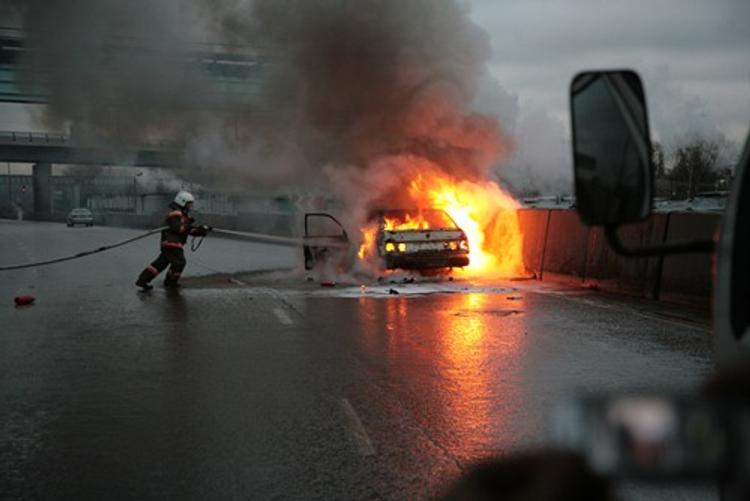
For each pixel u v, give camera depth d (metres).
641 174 2.21
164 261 16.19
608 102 2.26
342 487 4.82
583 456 1.05
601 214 2.24
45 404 6.91
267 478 5.00
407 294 14.89
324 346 9.55
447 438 5.79
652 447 1.00
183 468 5.21
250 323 11.42
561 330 10.62
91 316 12.23
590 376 7.78
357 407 6.70
